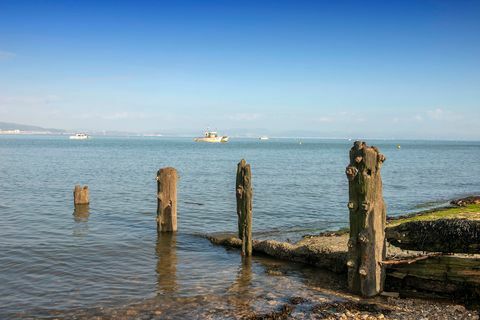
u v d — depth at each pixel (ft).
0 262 54.39
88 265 54.60
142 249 62.59
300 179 170.40
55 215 86.33
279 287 47.32
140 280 49.57
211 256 59.72
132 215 88.33
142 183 147.02
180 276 51.16
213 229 77.56
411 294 43.75
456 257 42.27
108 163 248.11
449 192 140.26
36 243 63.72
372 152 41.81
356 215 43.16
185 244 65.82
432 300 42.45
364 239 42.57
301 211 98.22
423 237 42.68
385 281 45.44
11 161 247.09
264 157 359.46
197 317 39.63
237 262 56.95
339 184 153.17
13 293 44.73
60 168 204.33
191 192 127.13
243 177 59.52
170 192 71.72
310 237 68.23
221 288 47.19
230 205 104.17
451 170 234.38
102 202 104.32
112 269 53.36
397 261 43.32
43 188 127.44
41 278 49.39
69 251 60.34
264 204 107.04
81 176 167.73
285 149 581.12
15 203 99.55
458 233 40.70
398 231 44.27
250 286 47.78
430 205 110.73
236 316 39.78
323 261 53.98
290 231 77.05
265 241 60.80
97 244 64.49
